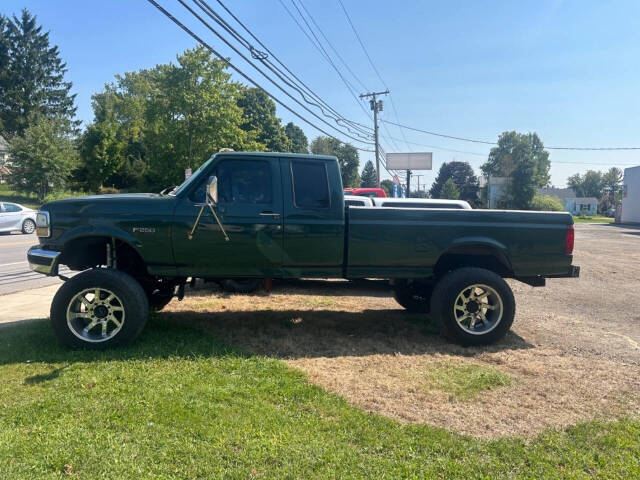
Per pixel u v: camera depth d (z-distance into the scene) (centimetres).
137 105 6469
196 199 507
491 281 528
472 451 295
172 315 623
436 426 329
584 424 335
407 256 532
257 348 494
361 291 683
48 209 489
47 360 432
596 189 12538
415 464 277
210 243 500
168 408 333
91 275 468
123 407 333
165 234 494
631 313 719
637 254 1636
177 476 255
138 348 470
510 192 6662
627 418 349
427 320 641
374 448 293
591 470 279
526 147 6644
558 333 595
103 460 266
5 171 5141
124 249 535
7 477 247
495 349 521
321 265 525
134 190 5175
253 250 507
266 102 5069
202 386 374
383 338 551
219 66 3278
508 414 353
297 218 511
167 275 505
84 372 401
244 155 514
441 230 534
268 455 278
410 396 381
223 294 771
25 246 1531
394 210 528
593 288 954
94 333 488
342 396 374
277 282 590
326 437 304
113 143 5362
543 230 550
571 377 436
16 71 6044
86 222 486
